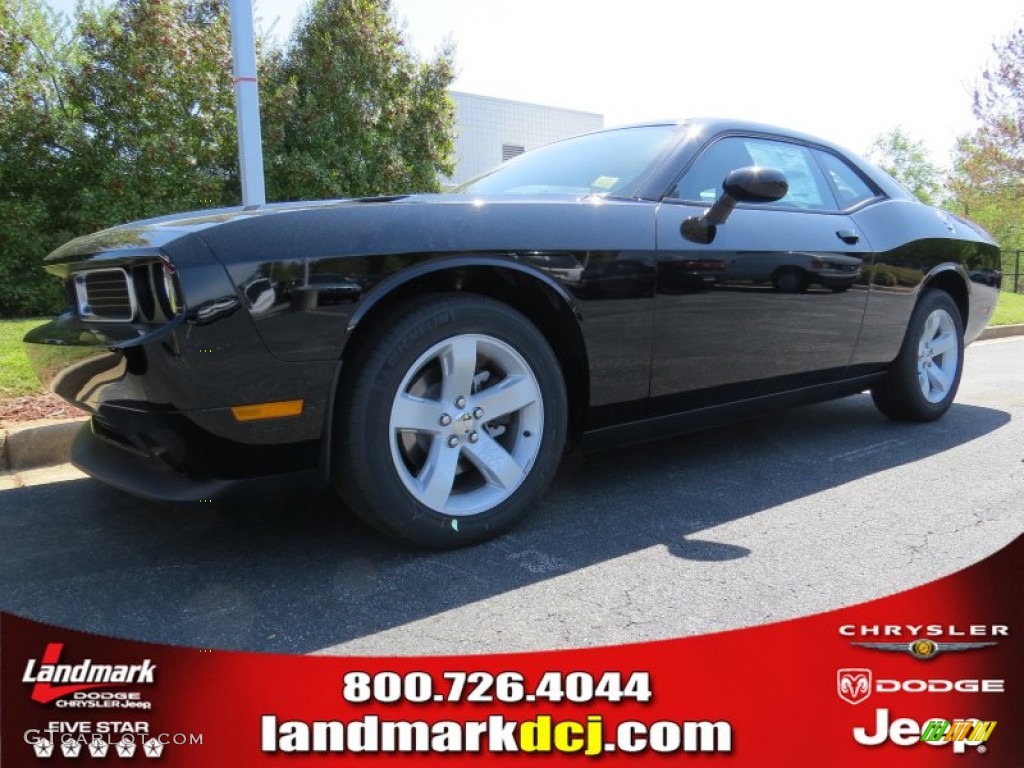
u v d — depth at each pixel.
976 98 19.33
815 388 3.32
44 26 9.44
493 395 2.29
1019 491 2.93
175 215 2.38
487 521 2.32
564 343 2.48
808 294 3.07
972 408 4.52
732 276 2.75
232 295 1.84
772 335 2.96
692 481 3.03
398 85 11.09
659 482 3.02
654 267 2.52
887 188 3.80
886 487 2.97
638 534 2.46
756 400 3.05
